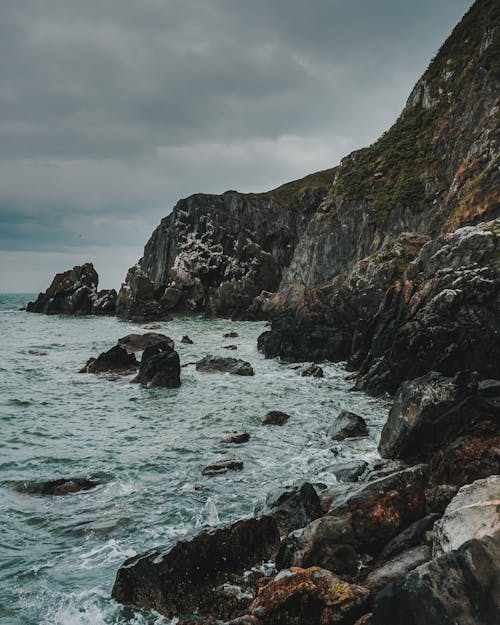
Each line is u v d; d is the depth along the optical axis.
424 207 63.34
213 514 14.28
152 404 28.56
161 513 14.43
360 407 26.80
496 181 44.03
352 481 15.97
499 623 7.04
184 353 48.84
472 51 72.75
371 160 79.44
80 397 30.45
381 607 7.79
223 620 9.52
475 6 79.19
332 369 39.19
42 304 111.81
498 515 8.77
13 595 10.66
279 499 13.24
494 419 15.09
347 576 10.23
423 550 9.87
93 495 15.82
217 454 19.59
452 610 7.25
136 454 19.73
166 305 107.75
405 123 80.88
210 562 10.77
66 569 11.64
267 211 114.50
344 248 72.19
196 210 120.31
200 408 27.47
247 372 37.44
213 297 102.00
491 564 7.45
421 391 18.72
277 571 11.01
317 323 45.19
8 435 22.47
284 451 19.81
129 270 105.50
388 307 35.50
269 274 105.69
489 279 28.36
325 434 22.11
